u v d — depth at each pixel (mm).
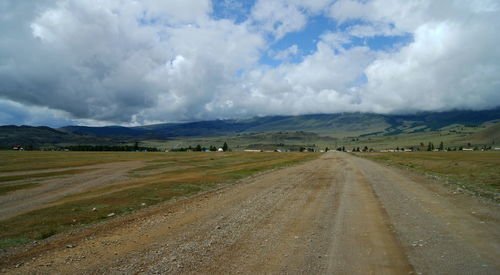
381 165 49250
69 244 9516
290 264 7344
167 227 11227
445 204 14227
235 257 7879
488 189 19172
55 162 63844
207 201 17000
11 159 70938
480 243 8516
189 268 7199
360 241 9000
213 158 86438
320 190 20281
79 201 18406
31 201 20312
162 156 98562
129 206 16609
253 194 19156
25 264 7891
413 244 8562
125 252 8523
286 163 60469
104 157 87250
